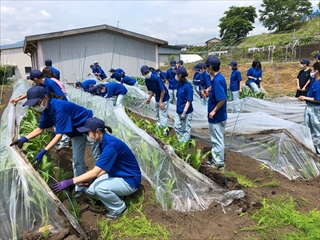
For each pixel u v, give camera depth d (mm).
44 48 18906
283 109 7660
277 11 49000
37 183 3365
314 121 5789
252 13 61281
